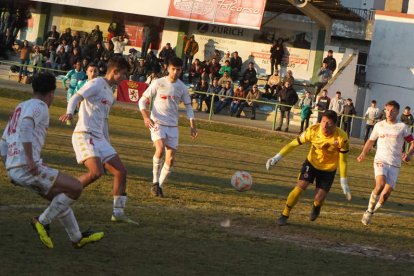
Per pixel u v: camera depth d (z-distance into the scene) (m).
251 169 21.41
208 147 26.45
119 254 9.40
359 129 44.59
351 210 15.92
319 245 11.48
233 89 39.38
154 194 14.42
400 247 12.05
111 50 43.59
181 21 45.81
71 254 9.13
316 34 44.50
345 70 42.25
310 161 12.95
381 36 47.25
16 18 46.84
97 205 12.64
